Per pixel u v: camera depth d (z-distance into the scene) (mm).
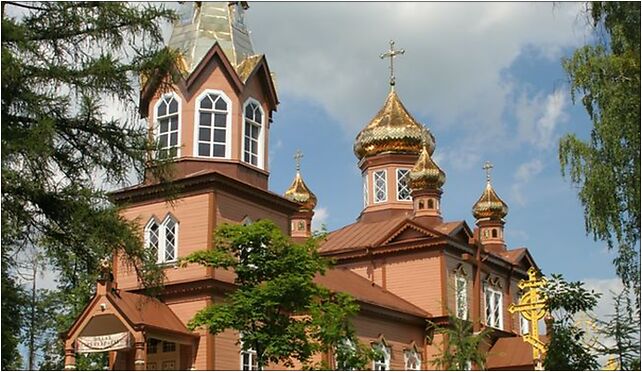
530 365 46875
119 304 31203
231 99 36031
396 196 54250
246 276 26438
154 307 32844
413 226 48281
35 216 18625
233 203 35312
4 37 17344
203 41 36812
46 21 18578
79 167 18875
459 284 48344
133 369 33000
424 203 50531
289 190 56031
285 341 25391
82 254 19078
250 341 25875
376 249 48969
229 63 36125
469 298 49031
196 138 35375
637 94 23750
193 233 34406
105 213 18703
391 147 54875
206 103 35750
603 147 24531
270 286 25188
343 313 26797
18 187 17469
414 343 45219
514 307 38312
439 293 46781
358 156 56688
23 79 17656
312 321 26516
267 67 37375
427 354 45656
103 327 31281
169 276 34594
